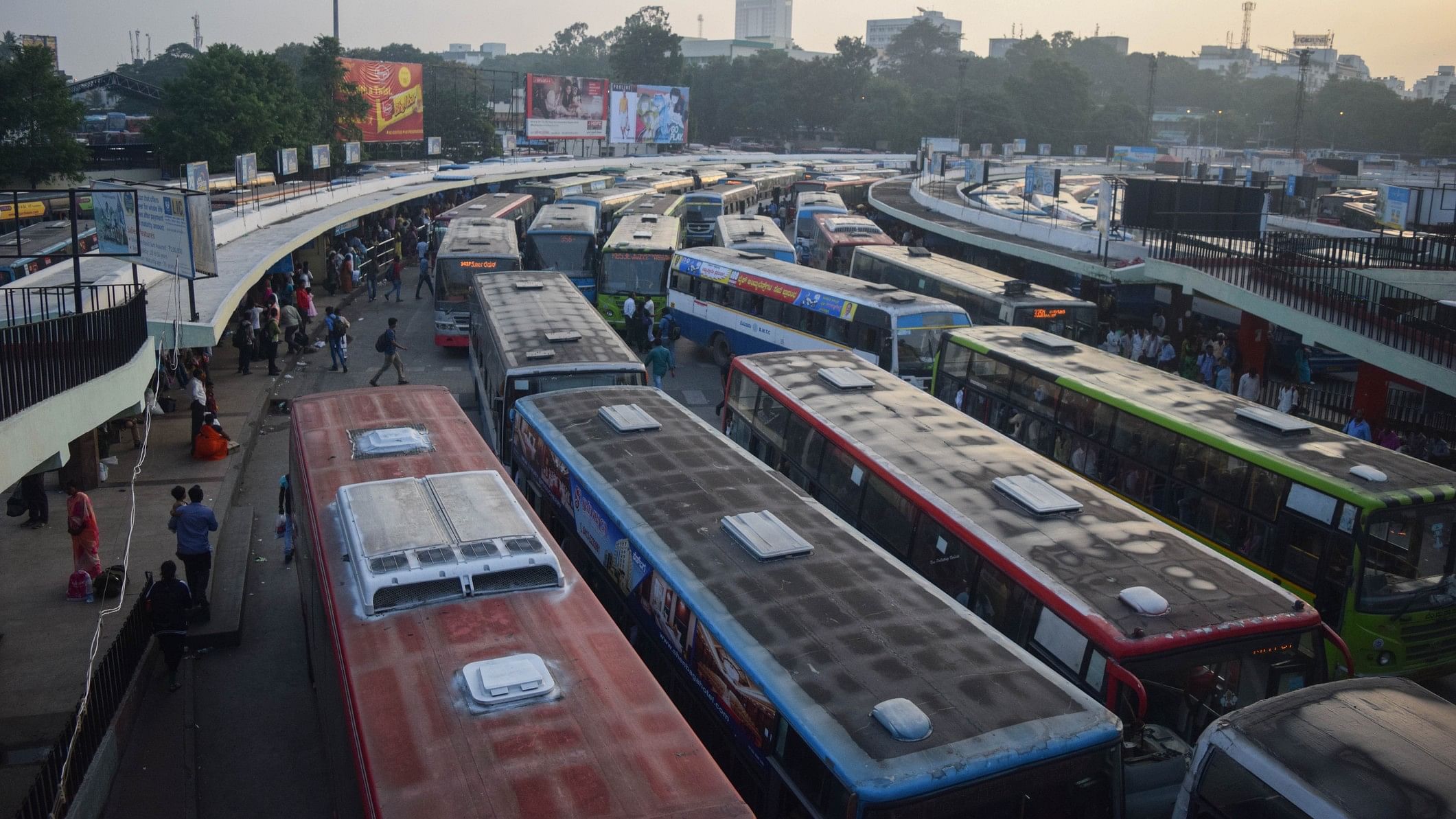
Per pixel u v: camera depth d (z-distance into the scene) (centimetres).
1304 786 719
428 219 4588
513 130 8906
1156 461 1414
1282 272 2180
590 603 836
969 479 1207
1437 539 1152
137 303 1294
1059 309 2267
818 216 3947
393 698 704
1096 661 901
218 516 1577
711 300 2694
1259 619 924
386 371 2477
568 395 1471
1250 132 14812
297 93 4991
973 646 839
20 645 1186
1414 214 3072
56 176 3694
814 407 1466
